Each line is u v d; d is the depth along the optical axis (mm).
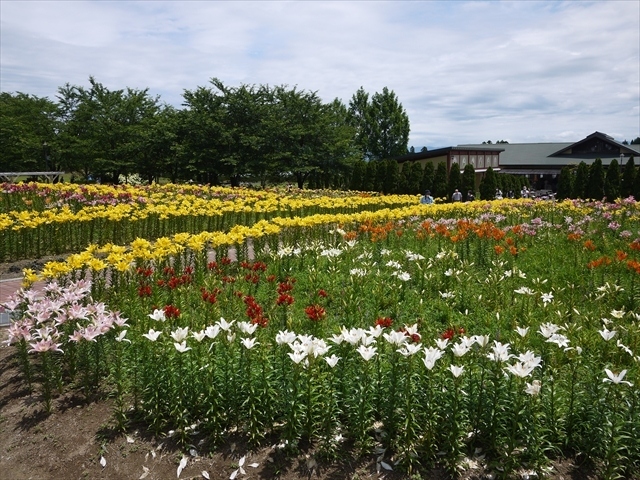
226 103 41375
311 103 44469
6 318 7488
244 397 4551
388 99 66500
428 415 4105
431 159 45312
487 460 4078
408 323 6691
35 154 41500
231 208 15109
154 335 4723
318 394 4332
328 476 4051
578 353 5168
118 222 13125
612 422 3910
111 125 42375
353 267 9469
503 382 4223
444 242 11750
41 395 5227
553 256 10461
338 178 44969
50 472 4230
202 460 4285
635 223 14914
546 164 51125
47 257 11594
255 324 4875
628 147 48250
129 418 4805
